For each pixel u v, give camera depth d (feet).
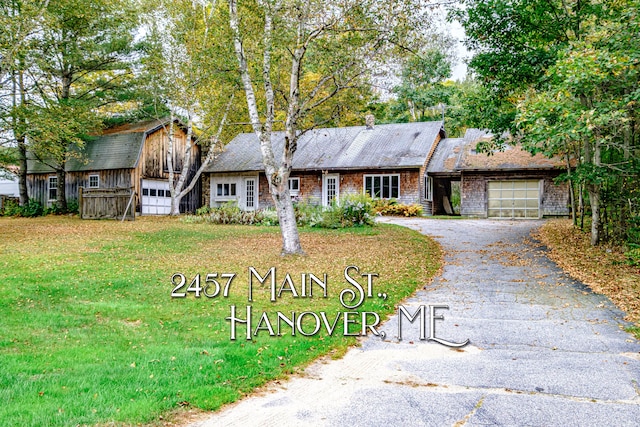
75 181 95.81
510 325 22.98
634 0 31.86
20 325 21.24
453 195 140.36
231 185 101.35
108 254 39.22
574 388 15.49
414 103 129.90
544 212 77.46
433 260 39.91
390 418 13.42
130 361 17.34
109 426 12.14
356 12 37.78
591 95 36.45
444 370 17.42
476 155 84.38
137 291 28.48
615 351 19.03
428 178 90.99
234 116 84.23
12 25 50.80
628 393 15.03
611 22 36.63
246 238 51.57
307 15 37.52
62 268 32.78
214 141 88.33
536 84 42.29
